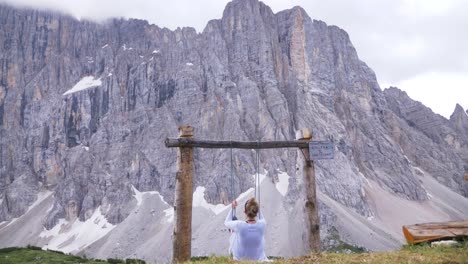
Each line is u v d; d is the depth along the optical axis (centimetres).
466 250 1691
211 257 1733
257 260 1577
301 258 1662
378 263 1528
